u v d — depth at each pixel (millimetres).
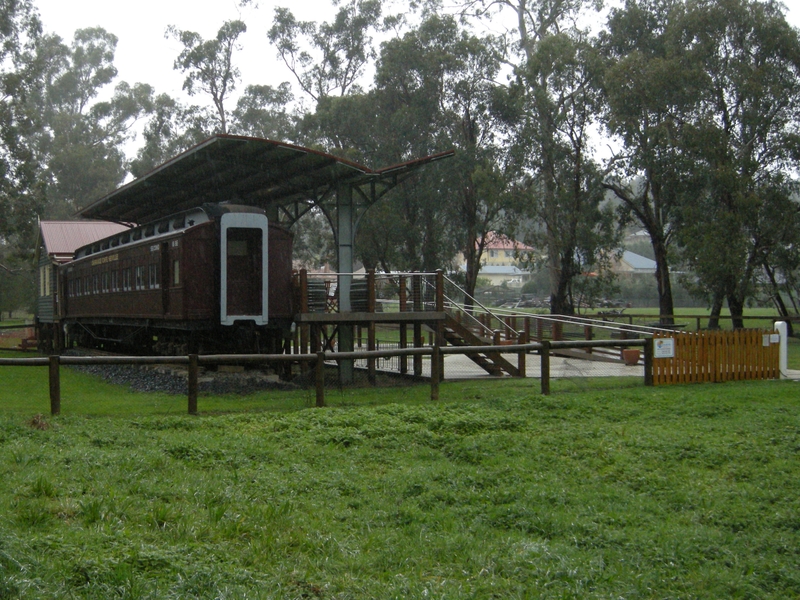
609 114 35250
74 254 30016
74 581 4988
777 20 32656
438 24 38562
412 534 6703
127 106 64062
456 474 8531
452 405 12398
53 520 6246
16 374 19797
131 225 28500
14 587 4641
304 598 5211
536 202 37344
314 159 16797
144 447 9227
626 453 9633
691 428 11102
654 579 5848
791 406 12812
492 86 38000
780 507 7727
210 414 11922
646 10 36594
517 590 5441
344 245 18469
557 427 11148
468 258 40000
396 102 40281
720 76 33750
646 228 38812
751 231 33750
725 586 5773
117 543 5680
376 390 14938
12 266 57188
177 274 17125
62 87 64812
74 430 10117
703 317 32562
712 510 7613
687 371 15695
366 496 7785
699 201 33719
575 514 7406
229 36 48781
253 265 17078
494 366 18125
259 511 6855
